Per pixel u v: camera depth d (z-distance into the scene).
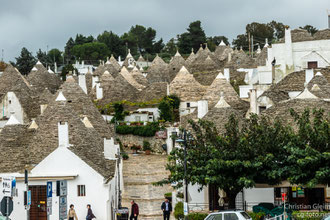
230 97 68.06
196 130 44.47
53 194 45.16
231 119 43.56
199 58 105.19
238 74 89.94
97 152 48.69
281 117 49.94
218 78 69.75
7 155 47.25
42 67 96.00
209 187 46.34
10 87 79.56
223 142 42.44
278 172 40.88
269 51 80.75
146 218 47.06
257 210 42.44
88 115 55.31
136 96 87.62
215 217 36.00
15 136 48.50
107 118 83.56
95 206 45.06
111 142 53.25
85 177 45.28
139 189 56.88
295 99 51.47
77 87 57.09
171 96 82.19
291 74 65.75
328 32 78.56
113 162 50.31
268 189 44.91
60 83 97.06
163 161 69.44
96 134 51.16
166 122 78.94
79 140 47.97
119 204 49.53
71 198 45.19
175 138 44.66
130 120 83.25
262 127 42.84
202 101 59.09
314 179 39.50
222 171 41.69
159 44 185.00
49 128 47.69
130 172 63.09
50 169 45.47
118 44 176.50
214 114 49.75
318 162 39.75
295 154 40.38
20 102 71.00
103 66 106.25
